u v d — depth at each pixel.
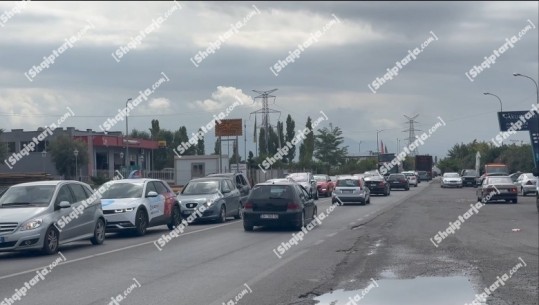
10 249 15.50
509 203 40.03
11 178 35.56
